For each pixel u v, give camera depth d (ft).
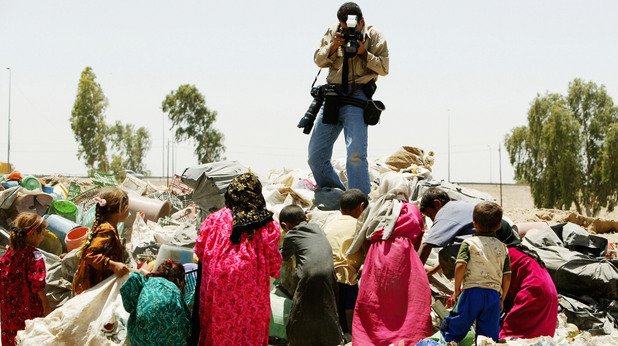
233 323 20.89
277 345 25.64
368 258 24.18
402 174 38.50
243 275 20.99
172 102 227.20
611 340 23.50
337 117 33.88
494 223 22.26
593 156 200.95
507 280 22.52
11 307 24.64
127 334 22.08
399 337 22.84
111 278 23.29
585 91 204.74
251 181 21.81
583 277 28.27
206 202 35.12
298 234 24.72
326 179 35.83
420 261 24.14
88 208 48.01
